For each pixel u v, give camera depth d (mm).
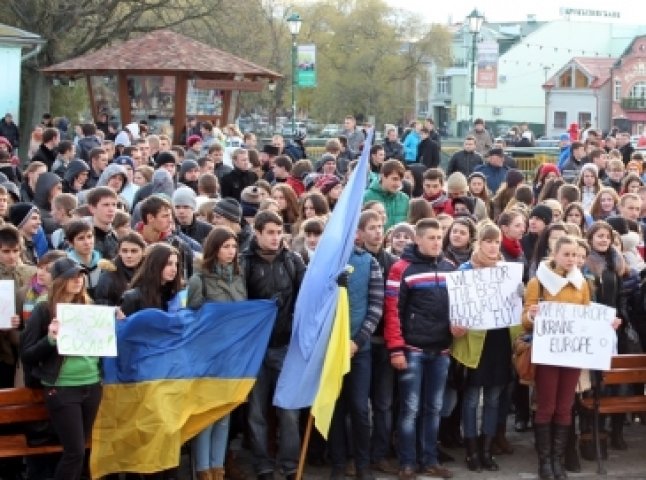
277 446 9344
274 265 8766
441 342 9133
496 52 59781
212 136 22703
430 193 12852
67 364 7789
